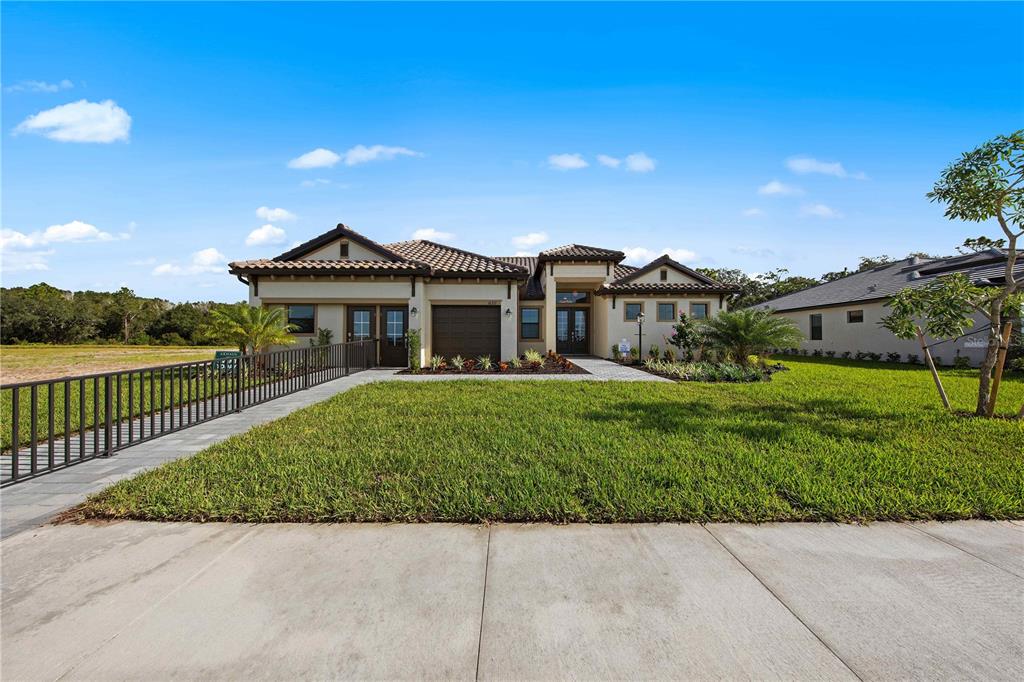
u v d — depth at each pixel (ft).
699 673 6.36
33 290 144.46
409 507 11.48
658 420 21.13
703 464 14.70
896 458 15.44
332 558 9.40
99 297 134.82
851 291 78.54
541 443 17.07
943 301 22.85
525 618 7.48
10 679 6.18
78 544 9.96
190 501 11.61
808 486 12.67
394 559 9.36
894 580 8.65
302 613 7.59
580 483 12.96
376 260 49.93
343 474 13.67
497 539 10.23
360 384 34.27
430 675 6.31
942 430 19.63
